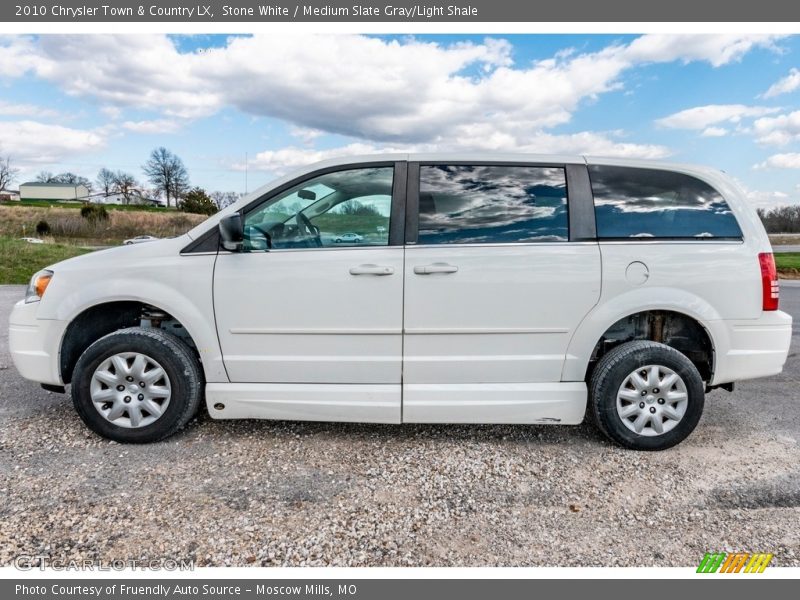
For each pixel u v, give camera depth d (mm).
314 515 2373
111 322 3295
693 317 2926
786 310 8688
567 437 3244
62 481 2609
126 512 2361
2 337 5840
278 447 3059
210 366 3004
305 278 2904
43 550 2102
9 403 3652
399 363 2959
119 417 3037
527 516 2391
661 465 2877
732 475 2764
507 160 3033
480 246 2908
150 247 3039
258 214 3004
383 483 2664
